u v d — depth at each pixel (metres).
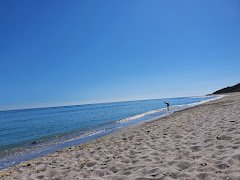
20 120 62.09
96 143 13.71
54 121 47.56
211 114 18.20
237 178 4.91
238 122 11.94
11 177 8.02
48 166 9.12
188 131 12.20
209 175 5.33
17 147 18.22
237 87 146.12
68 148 13.60
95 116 51.53
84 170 7.64
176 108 47.00
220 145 7.93
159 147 9.34
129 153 9.17
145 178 5.77
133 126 21.92
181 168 6.25
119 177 6.19
